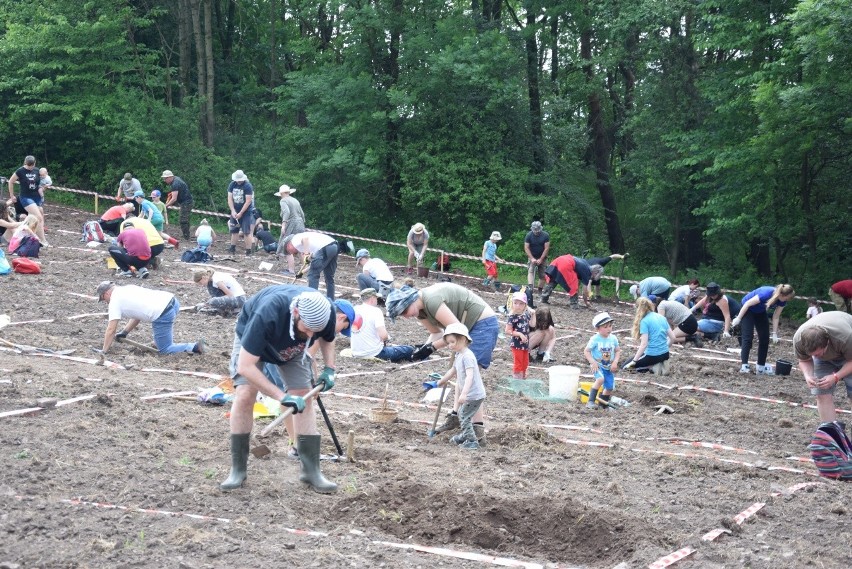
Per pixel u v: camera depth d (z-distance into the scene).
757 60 24.77
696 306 18.38
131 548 4.92
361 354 12.75
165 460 6.70
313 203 32.03
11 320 12.66
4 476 5.94
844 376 8.39
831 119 21.84
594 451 8.32
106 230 21.84
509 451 8.13
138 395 8.79
